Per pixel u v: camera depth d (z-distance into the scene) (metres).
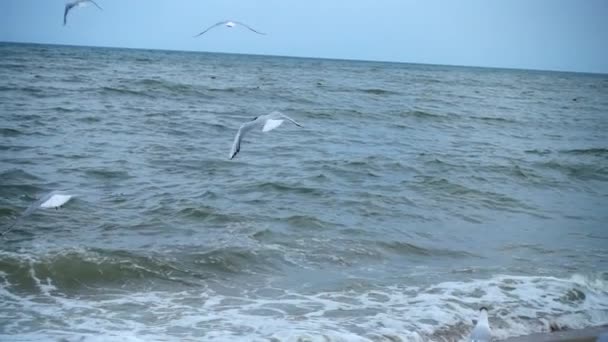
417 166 22.52
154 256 11.95
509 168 23.27
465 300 10.70
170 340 8.73
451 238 14.50
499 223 16.12
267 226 14.20
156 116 30.53
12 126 25.11
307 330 9.19
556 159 26.38
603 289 11.64
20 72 52.00
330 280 11.41
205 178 18.81
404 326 9.59
